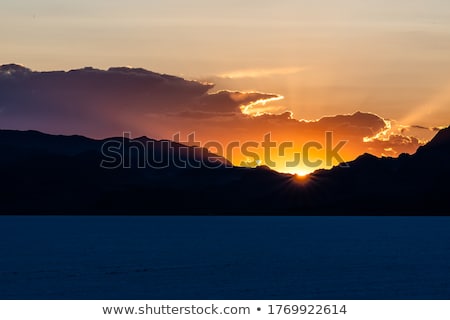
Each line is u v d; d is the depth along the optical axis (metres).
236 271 124.50
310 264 136.75
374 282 109.75
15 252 160.25
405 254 158.25
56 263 135.12
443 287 104.44
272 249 174.38
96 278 113.38
